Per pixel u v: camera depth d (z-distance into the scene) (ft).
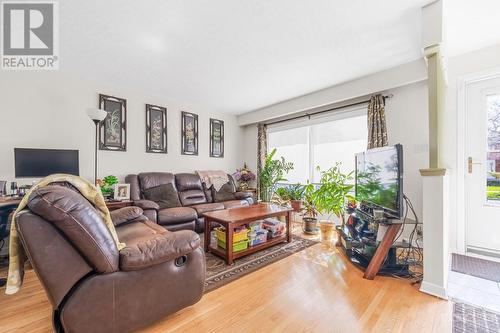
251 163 17.13
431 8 5.62
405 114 9.49
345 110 11.71
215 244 8.68
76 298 3.59
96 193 4.52
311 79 10.37
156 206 9.66
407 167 9.41
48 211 3.29
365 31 6.75
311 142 13.57
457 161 8.33
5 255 7.50
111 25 6.40
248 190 14.99
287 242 9.52
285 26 6.48
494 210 7.88
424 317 4.73
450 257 7.84
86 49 7.72
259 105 14.64
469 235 8.28
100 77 10.17
